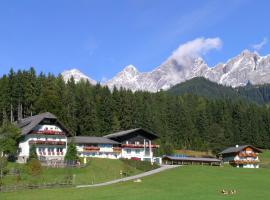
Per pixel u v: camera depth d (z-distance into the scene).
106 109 178.75
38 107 162.88
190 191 77.38
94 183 91.12
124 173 104.94
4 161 92.75
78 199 68.94
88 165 106.06
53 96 165.50
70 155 109.62
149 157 138.00
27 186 82.06
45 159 112.44
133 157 134.50
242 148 152.38
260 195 73.81
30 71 175.25
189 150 191.25
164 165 123.12
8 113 163.38
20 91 166.25
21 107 156.75
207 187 83.19
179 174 102.06
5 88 165.75
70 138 129.75
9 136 104.94
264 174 108.38
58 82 183.50
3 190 78.94
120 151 137.38
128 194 73.31
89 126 169.12
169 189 79.69
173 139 195.25
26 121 127.06
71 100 170.25
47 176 94.00
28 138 117.88
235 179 96.62
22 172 93.94
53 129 123.81
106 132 174.50
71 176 94.88
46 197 71.50
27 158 108.50
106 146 136.12
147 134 143.25
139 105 192.25
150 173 105.56
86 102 172.88
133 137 141.12
